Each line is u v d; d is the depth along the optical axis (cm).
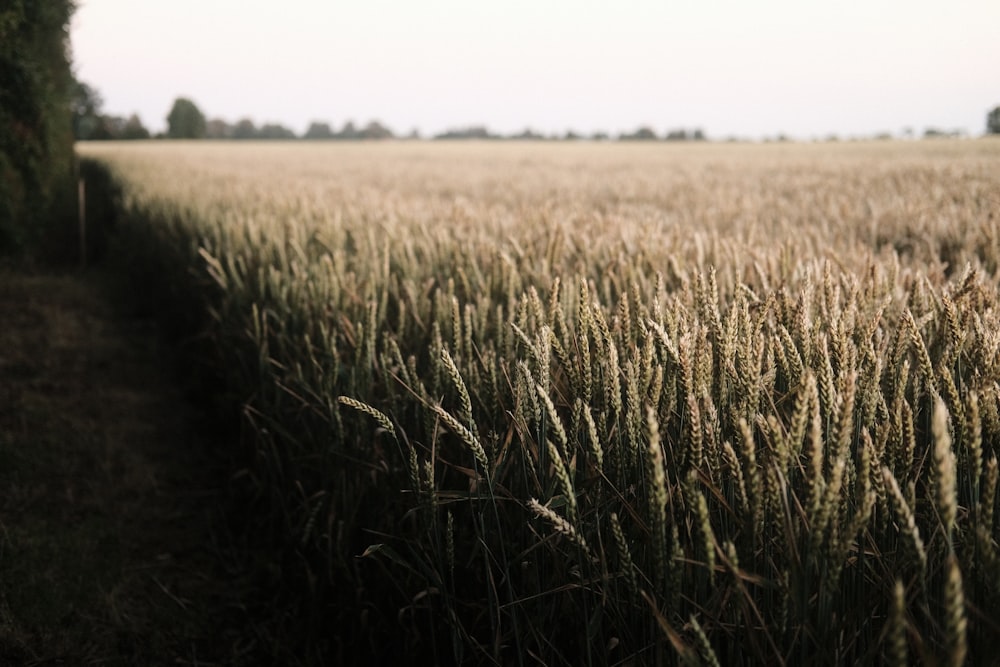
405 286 305
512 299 248
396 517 225
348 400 152
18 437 431
